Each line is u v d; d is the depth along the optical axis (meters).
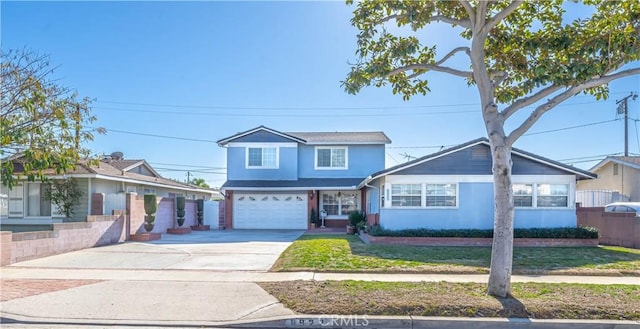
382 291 7.52
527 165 15.96
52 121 10.03
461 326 6.16
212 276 9.40
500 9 8.79
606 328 6.10
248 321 6.27
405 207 16.11
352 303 6.80
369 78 9.07
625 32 7.30
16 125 9.56
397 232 15.11
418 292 7.44
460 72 8.80
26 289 8.11
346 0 9.01
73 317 6.45
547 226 15.70
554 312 6.42
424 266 10.38
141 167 24.06
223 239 17.98
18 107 9.70
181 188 26.42
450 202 16.08
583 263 11.04
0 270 10.26
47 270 10.25
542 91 7.61
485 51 9.14
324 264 10.62
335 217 25.22
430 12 8.43
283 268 10.21
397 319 6.21
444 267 10.27
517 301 6.84
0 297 7.50
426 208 16.06
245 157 24.95
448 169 16.14
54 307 6.91
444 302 6.76
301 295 7.35
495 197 7.49
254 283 8.55
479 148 16.17
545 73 7.36
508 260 7.26
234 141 25.05
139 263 11.33
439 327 6.17
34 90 9.78
